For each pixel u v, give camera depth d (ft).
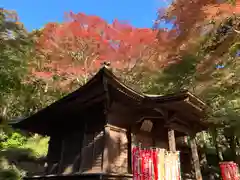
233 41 43.45
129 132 24.39
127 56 68.49
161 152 18.85
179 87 53.88
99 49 67.77
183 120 26.81
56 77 66.28
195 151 27.12
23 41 35.58
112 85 19.97
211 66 48.03
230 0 39.58
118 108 23.56
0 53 31.14
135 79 64.39
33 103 60.54
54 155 29.78
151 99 22.31
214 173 43.75
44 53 63.00
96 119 24.29
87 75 69.41
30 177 29.40
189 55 56.75
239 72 39.17
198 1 48.44
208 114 31.24
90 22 65.82
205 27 52.26
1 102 39.73
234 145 46.55
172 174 18.65
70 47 65.98
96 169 21.50
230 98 39.34
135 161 18.58
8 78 32.04
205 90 45.09
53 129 32.24
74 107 25.44
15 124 31.71
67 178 24.14
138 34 64.95
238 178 24.59
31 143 60.18
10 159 44.65
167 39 62.03
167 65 61.26
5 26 33.09
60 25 65.46
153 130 27.37
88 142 24.12
